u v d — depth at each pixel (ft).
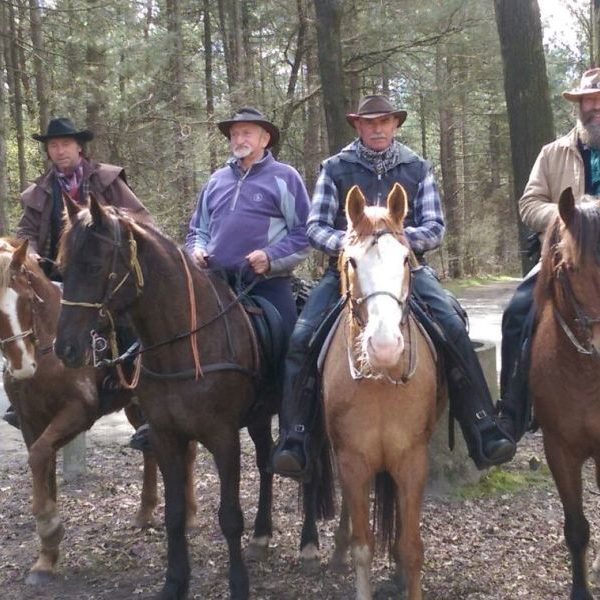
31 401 15.12
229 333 13.73
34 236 16.53
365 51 49.62
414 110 59.16
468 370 13.14
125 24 53.42
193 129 59.21
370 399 11.54
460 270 96.58
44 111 54.65
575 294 11.39
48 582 14.74
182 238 60.13
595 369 11.98
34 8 49.42
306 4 57.31
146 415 13.50
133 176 59.62
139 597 13.99
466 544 15.74
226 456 13.37
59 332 11.98
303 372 13.19
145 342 13.16
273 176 15.28
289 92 59.67
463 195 105.81
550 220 13.37
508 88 25.38
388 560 15.10
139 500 19.34
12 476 21.61
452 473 18.47
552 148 14.30
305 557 15.02
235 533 13.33
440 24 48.11
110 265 12.14
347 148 14.47
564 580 14.08
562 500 12.90
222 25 65.21
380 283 10.49
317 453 13.71
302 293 16.26
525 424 13.87
